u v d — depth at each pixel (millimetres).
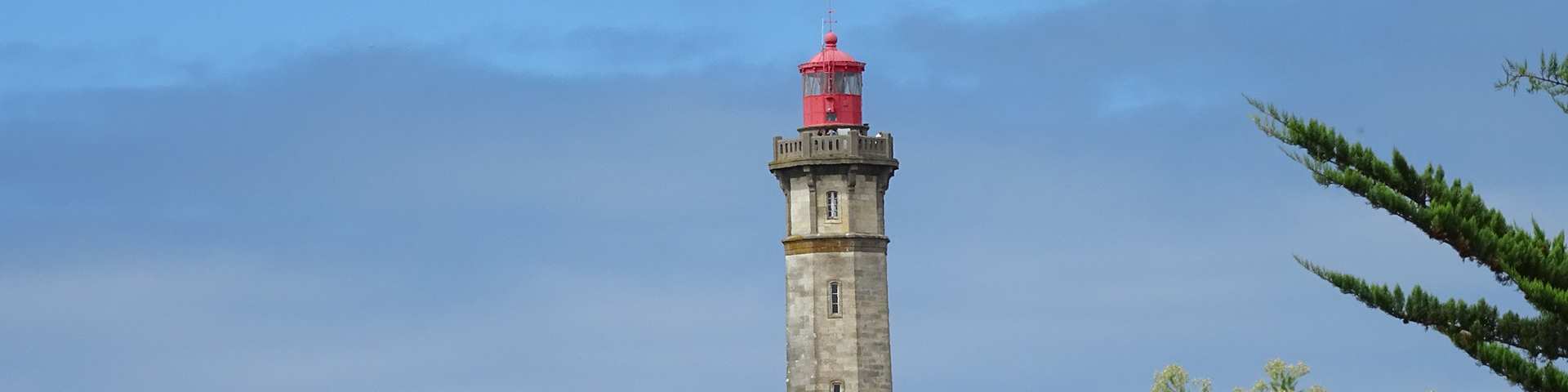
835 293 148125
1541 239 90000
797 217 149125
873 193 149125
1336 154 91062
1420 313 90125
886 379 148500
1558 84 90625
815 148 148000
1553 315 88750
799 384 149000
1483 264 89188
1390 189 90188
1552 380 88312
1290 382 84000
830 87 149500
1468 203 89625
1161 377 85062
